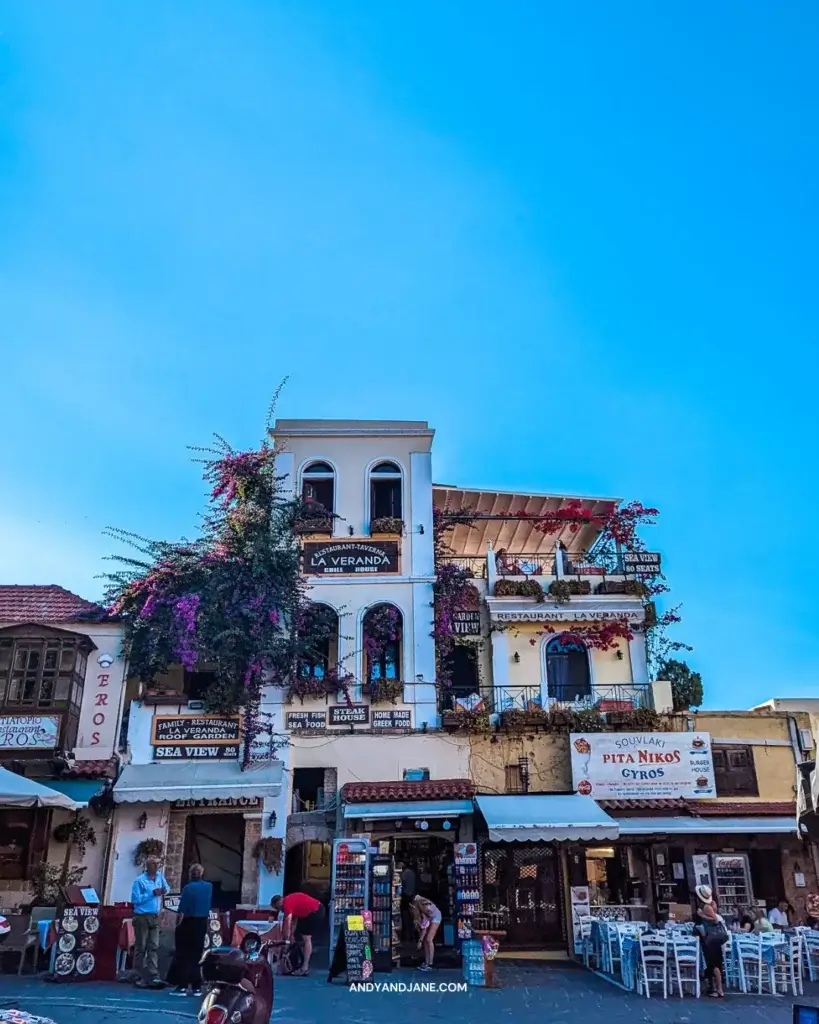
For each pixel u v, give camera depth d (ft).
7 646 69.77
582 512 88.69
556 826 60.75
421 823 66.49
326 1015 40.68
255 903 66.80
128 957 48.37
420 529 80.79
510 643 80.48
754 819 68.64
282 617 76.33
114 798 66.85
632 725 73.87
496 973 56.29
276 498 79.61
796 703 79.10
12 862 66.28
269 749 71.82
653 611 83.97
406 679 75.31
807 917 68.03
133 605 74.33
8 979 45.39
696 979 48.03
